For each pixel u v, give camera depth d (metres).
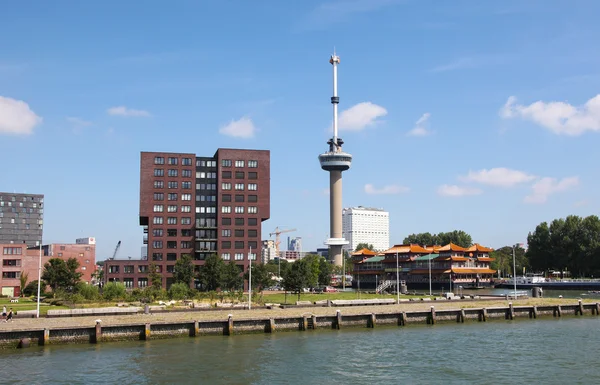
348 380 67.69
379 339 94.75
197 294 144.62
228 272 174.25
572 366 75.56
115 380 66.81
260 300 140.38
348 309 121.06
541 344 91.19
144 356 79.38
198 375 69.31
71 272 177.88
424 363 76.75
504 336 99.06
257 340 92.88
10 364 74.25
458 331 105.00
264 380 67.38
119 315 108.62
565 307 133.00
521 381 67.88
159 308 119.31
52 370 71.12
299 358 79.06
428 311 115.31
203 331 96.81
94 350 83.50
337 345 88.81
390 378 68.81
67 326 89.69
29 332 86.31
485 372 72.00
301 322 104.31
